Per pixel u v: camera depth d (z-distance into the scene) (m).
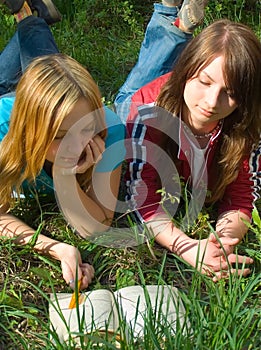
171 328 1.52
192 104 1.78
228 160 1.90
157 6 2.25
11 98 1.91
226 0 2.94
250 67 1.72
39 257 1.79
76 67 1.74
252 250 1.85
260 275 1.65
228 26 1.74
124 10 2.89
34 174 1.79
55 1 2.94
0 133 1.87
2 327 1.61
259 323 1.62
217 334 1.52
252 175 1.94
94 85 1.74
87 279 1.74
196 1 2.20
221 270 1.73
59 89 1.68
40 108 1.69
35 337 1.63
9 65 2.25
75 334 1.49
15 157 1.78
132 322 1.58
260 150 1.92
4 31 2.74
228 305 1.59
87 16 2.93
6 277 1.76
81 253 1.84
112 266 1.82
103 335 1.55
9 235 1.83
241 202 1.95
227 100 1.75
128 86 2.32
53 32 2.78
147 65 2.27
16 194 1.95
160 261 1.84
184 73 1.77
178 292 1.62
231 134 1.87
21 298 1.72
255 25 2.94
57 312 1.54
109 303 1.62
